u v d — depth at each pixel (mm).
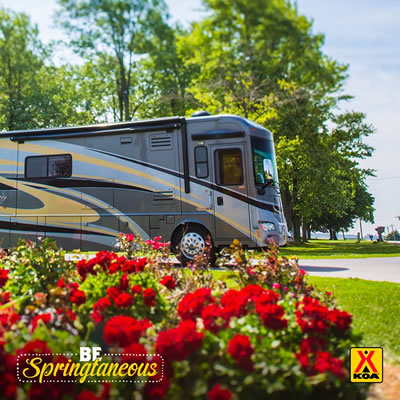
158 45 22016
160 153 11023
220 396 2119
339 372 2469
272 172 10875
